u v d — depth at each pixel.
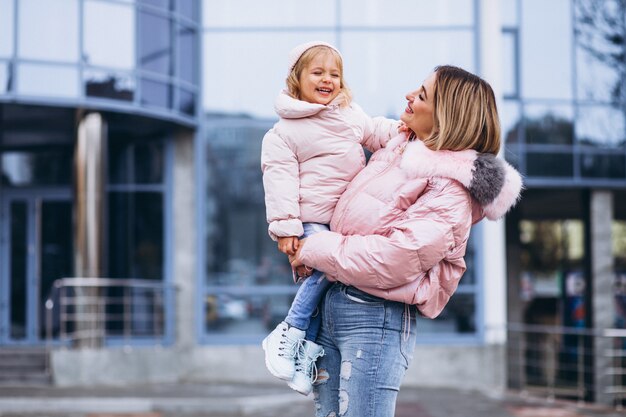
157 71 19.09
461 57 20.33
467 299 20.14
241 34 20.34
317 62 3.93
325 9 20.34
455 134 3.68
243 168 20.38
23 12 17.88
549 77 20.66
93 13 18.36
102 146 18.69
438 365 19.95
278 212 3.85
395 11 20.34
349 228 3.74
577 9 20.73
